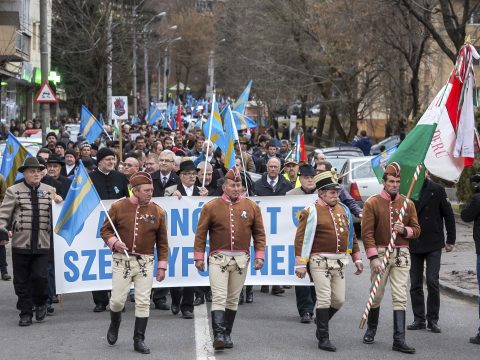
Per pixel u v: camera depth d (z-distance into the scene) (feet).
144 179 31.68
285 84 144.87
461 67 34.94
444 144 35.70
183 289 38.63
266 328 35.45
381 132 200.44
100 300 39.68
